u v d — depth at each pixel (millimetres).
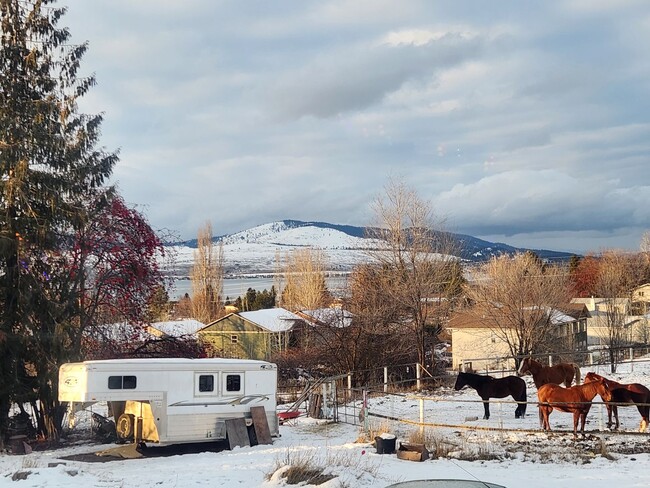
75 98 23328
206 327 59500
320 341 47594
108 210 24188
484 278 52031
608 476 13430
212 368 20141
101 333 24312
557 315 52406
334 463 13922
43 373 21406
